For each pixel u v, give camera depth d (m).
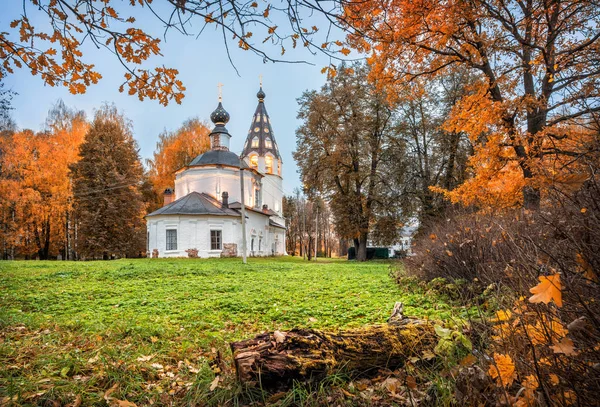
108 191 41.12
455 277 7.76
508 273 2.86
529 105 10.76
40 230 44.81
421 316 6.02
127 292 11.08
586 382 1.88
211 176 44.19
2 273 16.34
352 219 33.84
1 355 4.44
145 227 45.72
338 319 6.89
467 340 2.59
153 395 3.47
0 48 3.33
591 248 2.03
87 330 6.02
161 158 55.09
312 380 3.27
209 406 3.18
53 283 13.15
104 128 42.53
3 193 35.62
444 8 8.57
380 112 34.34
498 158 11.38
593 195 2.10
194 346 5.24
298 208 79.19
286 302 9.01
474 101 11.59
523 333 2.17
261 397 3.15
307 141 35.81
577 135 2.69
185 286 12.34
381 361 3.55
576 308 1.96
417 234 24.70
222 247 38.09
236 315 7.70
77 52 3.46
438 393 2.78
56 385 3.53
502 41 11.29
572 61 9.62
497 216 7.42
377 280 12.91
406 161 31.81
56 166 40.06
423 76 13.45
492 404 2.27
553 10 9.38
